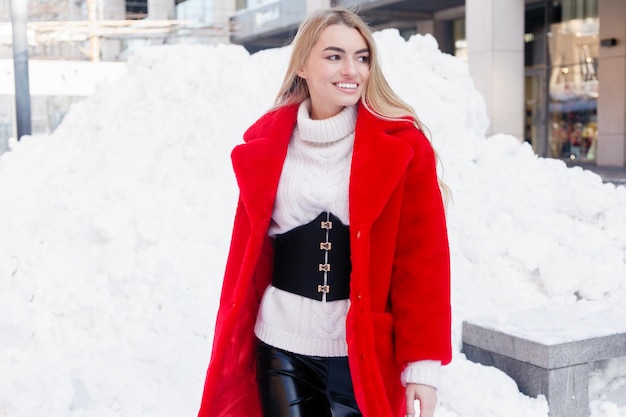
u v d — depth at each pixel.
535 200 5.28
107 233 4.48
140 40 13.62
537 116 19.55
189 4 16.16
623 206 5.27
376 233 1.86
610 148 17.09
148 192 4.89
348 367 1.97
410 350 1.81
